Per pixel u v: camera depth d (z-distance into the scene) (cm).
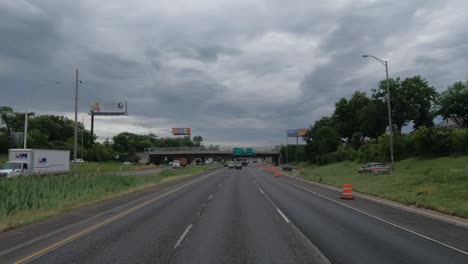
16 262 837
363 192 2769
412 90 8619
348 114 11069
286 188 3347
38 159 4347
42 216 1534
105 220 1464
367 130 9275
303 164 11512
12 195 1784
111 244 1020
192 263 826
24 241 1070
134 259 859
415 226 1336
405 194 2305
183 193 2795
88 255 896
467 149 5125
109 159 12625
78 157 10856
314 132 11225
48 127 12962
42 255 898
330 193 2827
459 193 2041
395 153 6284
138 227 1300
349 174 5291
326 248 977
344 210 1803
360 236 1143
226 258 870
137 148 17012
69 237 1121
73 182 2542
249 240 1077
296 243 1037
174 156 14500
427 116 8962
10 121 12350
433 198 2022
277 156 15538
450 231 1237
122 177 3359
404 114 8562
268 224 1370
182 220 1465
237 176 5894
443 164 4722
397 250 956
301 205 2016
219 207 1909
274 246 998
